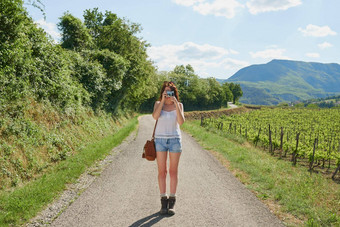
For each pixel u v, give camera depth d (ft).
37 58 31.65
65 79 38.60
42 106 29.96
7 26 25.16
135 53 112.68
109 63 68.64
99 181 18.75
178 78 295.69
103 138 45.44
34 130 25.03
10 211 12.44
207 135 52.75
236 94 554.46
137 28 114.62
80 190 16.60
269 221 12.25
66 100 36.60
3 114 22.27
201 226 11.35
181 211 13.07
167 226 11.26
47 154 25.45
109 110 73.61
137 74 94.17
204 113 232.53
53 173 20.72
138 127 78.18
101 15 119.24
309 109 319.47
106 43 112.68
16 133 22.57
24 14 26.94
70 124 35.91
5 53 24.45
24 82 26.66
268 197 15.92
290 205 14.35
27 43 29.55
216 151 34.50
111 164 24.77
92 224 11.44
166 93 12.37
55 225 11.39
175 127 12.66
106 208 13.39
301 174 27.40
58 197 15.16
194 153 32.27
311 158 43.37
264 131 105.50
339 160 45.37
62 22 81.30
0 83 23.21
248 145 58.08
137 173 21.33
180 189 16.93
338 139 95.09
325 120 191.83
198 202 14.48
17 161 20.52
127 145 38.91
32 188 16.30
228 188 17.51
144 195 15.57
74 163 23.57
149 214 12.62
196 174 21.42
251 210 13.57
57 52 37.22
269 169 25.16
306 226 11.86
